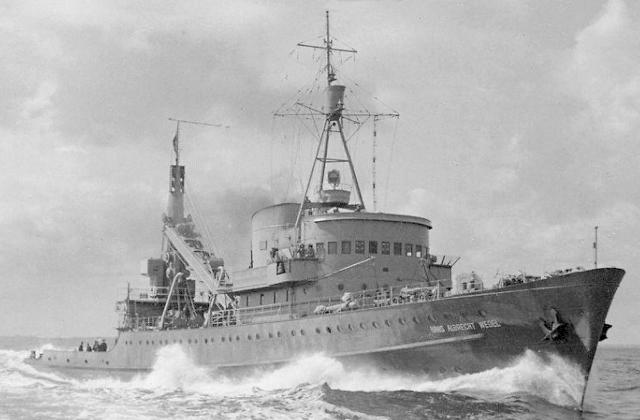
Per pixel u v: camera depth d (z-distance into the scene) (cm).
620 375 6944
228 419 3772
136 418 3959
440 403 3750
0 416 4138
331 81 5262
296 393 4272
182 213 6688
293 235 5091
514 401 3741
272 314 5028
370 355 4175
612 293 3569
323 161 5266
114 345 6050
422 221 4878
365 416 3594
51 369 6750
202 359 5191
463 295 3847
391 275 4728
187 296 6456
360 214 4741
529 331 3728
